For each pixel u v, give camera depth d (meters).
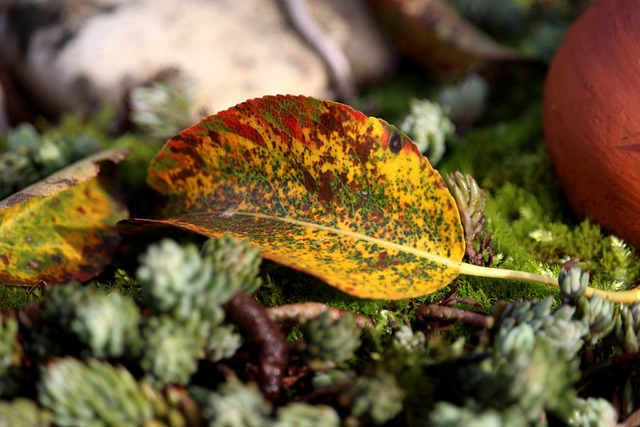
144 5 0.39
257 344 0.25
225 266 0.25
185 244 0.31
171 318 0.25
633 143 0.29
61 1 0.39
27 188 0.30
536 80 0.42
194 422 0.24
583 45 0.31
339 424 0.24
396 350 0.26
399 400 0.24
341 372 0.26
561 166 0.31
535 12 0.45
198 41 0.39
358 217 0.29
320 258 0.28
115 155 0.31
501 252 0.31
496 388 0.24
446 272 0.28
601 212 0.30
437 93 0.42
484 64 0.41
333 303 0.29
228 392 0.24
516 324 0.26
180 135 0.29
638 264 0.30
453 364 0.25
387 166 0.28
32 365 0.25
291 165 0.29
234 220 0.29
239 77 0.39
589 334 0.27
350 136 0.28
